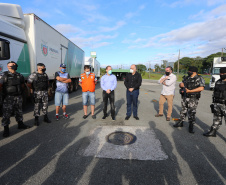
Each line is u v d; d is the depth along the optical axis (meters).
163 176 2.24
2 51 4.48
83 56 14.20
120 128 4.04
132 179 2.17
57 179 2.15
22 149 2.93
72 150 2.90
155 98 9.29
